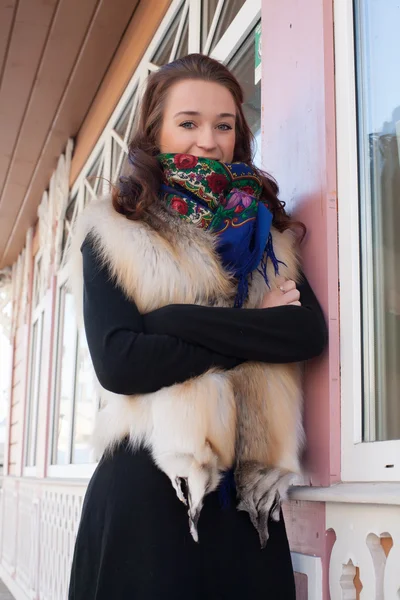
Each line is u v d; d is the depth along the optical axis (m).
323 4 1.54
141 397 1.14
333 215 1.44
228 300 1.23
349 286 1.37
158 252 1.17
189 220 1.24
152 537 1.08
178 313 1.13
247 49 2.12
